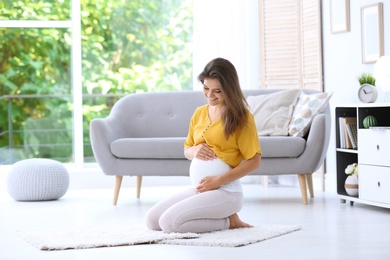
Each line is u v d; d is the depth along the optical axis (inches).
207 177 169.0
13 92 311.3
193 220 166.4
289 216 204.4
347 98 263.0
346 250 148.7
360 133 222.2
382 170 212.1
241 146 168.7
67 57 313.9
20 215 216.8
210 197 167.5
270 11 302.8
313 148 234.7
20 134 311.0
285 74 300.0
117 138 250.2
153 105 267.6
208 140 171.3
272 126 250.7
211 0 312.7
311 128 236.7
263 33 304.7
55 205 241.3
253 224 188.1
